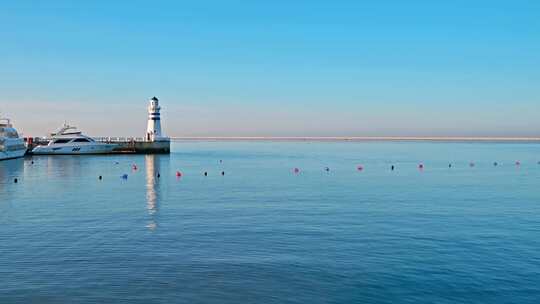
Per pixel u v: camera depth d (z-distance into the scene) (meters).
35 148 132.00
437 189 57.50
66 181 66.62
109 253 26.11
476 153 177.12
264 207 42.31
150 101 146.12
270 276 22.45
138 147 144.00
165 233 31.11
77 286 21.02
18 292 20.30
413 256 25.59
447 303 19.52
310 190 56.34
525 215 37.94
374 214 38.47
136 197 49.41
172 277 22.23
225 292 20.50
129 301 19.47
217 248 27.22
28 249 26.86
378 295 20.33
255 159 132.00
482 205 43.50
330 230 32.09
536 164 110.38
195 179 70.75
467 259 25.03
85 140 137.25
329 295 20.30
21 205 43.41
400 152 190.50
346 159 133.50
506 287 21.16
